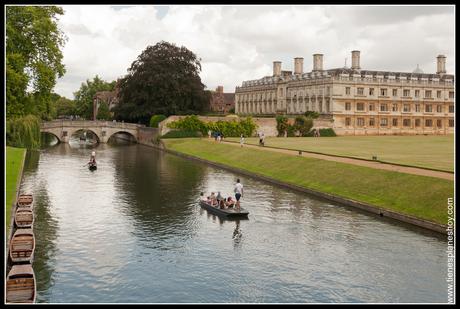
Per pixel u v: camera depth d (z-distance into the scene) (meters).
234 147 69.44
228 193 42.19
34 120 71.94
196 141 85.12
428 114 114.69
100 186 45.50
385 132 110.62
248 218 33.12
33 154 76.75
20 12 46.84
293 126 102.38
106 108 145.75
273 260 25.03
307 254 25.88
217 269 23.83
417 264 24.22
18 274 20.05
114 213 34.47
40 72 48.06
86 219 32.78
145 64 103.75
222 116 100.62
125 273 23.23
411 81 112.69
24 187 44.72
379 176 38.91
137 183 47.53
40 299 20.44
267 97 133.38
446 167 40.88
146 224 31.61
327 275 23.08
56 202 38.09
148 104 105.25
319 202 38.03
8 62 41.88
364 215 33.47
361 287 21.80
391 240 27.73
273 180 48.38
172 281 22.39
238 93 149.62
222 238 28.69
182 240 28.30
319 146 68.50
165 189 44.12
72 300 20.41
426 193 33.03
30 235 25.19
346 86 106.00
